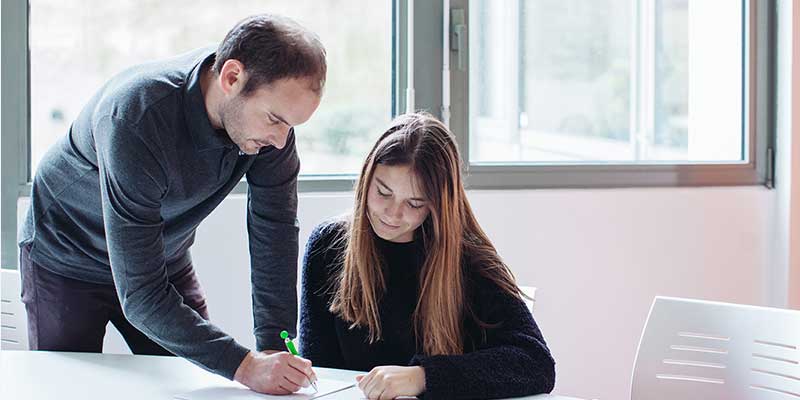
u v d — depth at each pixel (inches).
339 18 100.8
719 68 114.3
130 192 57.0
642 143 112.1
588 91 109.3
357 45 101.4
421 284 65.5
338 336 67.6
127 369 62.3
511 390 57.5
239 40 56.2
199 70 60.2
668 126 113.0
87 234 68.9
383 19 102.0
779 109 112.0
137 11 96.3
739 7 114.2
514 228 103.6
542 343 61.4
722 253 111.0
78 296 71.4
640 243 108.0
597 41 109.4
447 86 102.1
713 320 66.3
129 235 57.6
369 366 66.9
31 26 94.2
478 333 64.8
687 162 112.1
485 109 104.9
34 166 94.9
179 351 58.9
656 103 112.3
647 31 111.3
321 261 69.1
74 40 95.2
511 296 64.4
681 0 112.3
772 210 112.7
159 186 58.4
